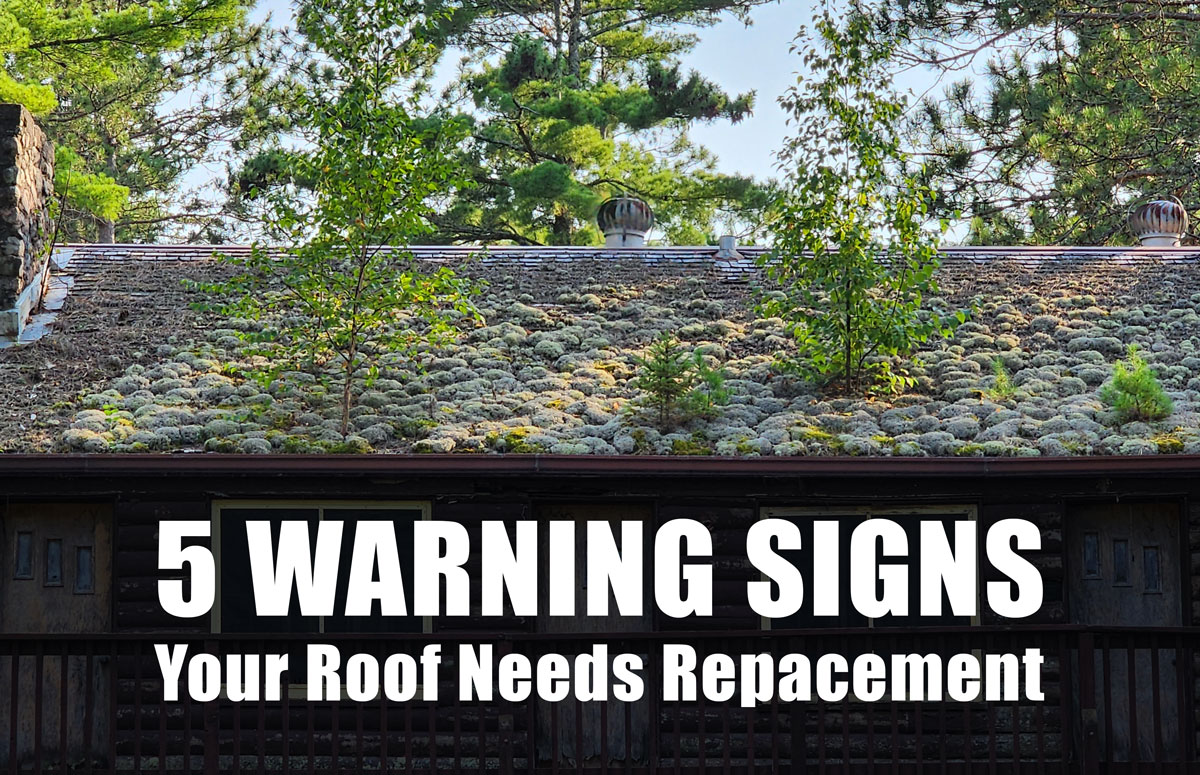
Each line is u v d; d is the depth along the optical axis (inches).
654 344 529.0
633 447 449.7
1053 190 1083.3
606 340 546.6
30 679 451.2
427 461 425.7
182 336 541.3
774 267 544.7
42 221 586.9
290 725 444.1
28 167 562.3
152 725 443.5
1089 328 555.2
